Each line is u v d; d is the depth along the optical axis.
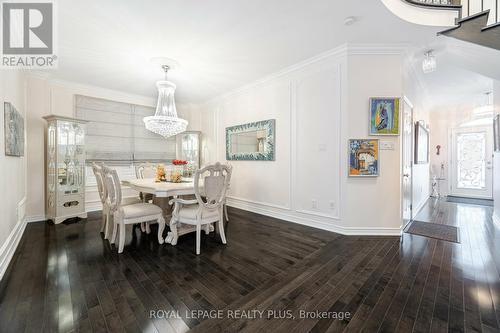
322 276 2.06
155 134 5.45
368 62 3.06
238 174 4.84
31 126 3.79
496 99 3.62
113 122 4.81
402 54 3.05
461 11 2.48
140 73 3.84
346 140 3.12
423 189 5.38
